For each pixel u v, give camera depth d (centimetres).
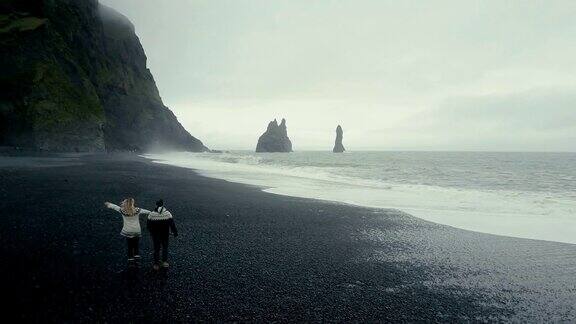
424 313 710
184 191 2269
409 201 2311
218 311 660
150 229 845
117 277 792
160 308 656
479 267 1030
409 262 1053
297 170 5169
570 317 719
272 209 1822
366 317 678
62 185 2122
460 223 1655
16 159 3900
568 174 5197
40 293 684
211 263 938
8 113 5156
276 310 682
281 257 1033
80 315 609
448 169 6162
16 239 1006
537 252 1202
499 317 707
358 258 1067
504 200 2388
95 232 1145
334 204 2095
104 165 3938
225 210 1717
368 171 5372
